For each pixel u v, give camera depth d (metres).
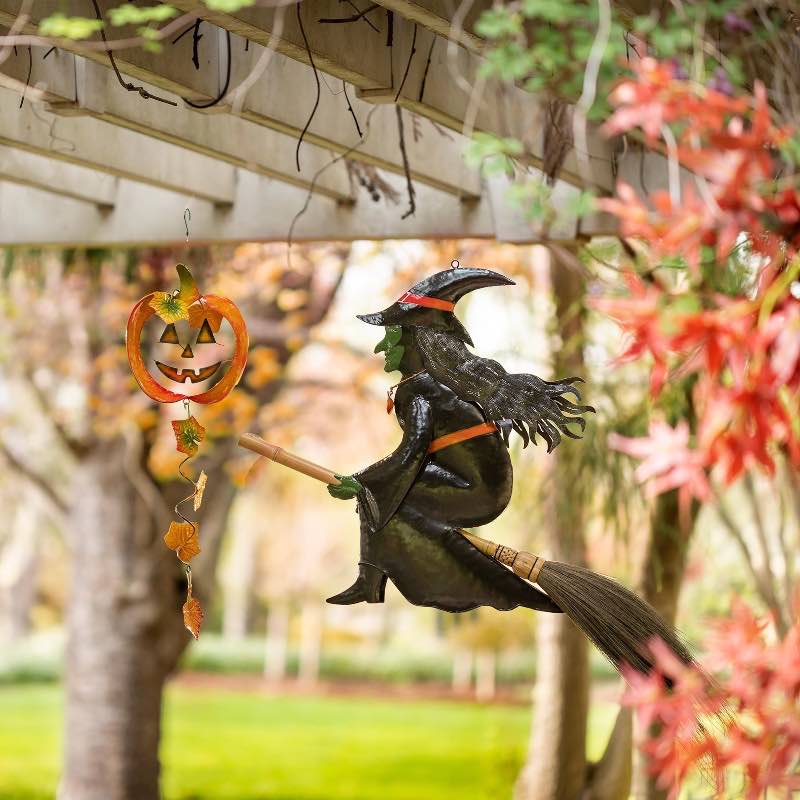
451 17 4.22
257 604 44.09
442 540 4.11
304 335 10.90
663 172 5.89
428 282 4.18
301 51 4.45
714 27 4.31
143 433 10.81
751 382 2.84
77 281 10.17
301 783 18.61
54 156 5.79
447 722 27.20
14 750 21.59
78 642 11.27
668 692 3.12
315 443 17.16
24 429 14.40
